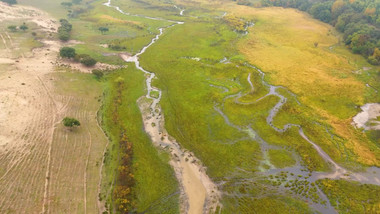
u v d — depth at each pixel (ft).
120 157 152.25
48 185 128.16
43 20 349.20
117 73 242.78
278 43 334.65
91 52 276.00
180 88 225.56
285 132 179.11
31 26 317.63
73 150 150.51
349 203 133.08
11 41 269.44
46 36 297.12
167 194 134.31
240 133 176.96
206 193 136.15
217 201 132.46
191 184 140.46
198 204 130.62
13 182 126.11
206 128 180.14
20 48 256.93
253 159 157.38
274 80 245.04
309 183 143.64
